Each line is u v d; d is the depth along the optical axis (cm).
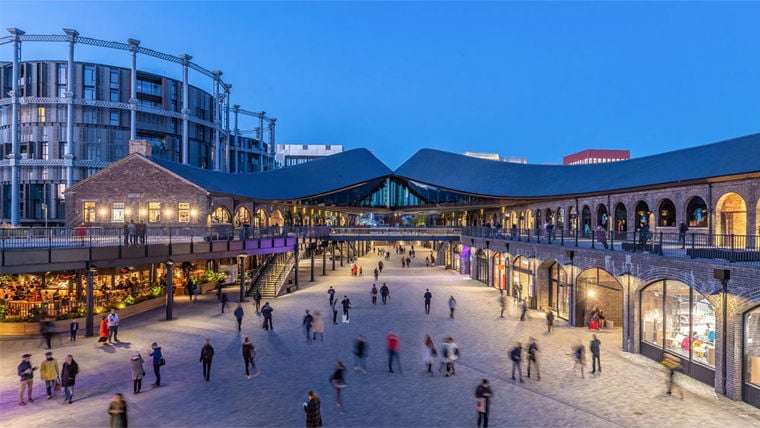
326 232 4634
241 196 4078
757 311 1346
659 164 3444
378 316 2586
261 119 10156
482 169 5681
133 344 1984
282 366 1712
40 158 6322
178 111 7150
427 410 1323
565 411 1315
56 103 6200
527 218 4834
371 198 6253
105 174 3647
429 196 5947
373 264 5794
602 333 2209
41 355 1817
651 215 2998
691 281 1554
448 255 5312
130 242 2500
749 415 1279
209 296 3234
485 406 1178
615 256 2002
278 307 2852
